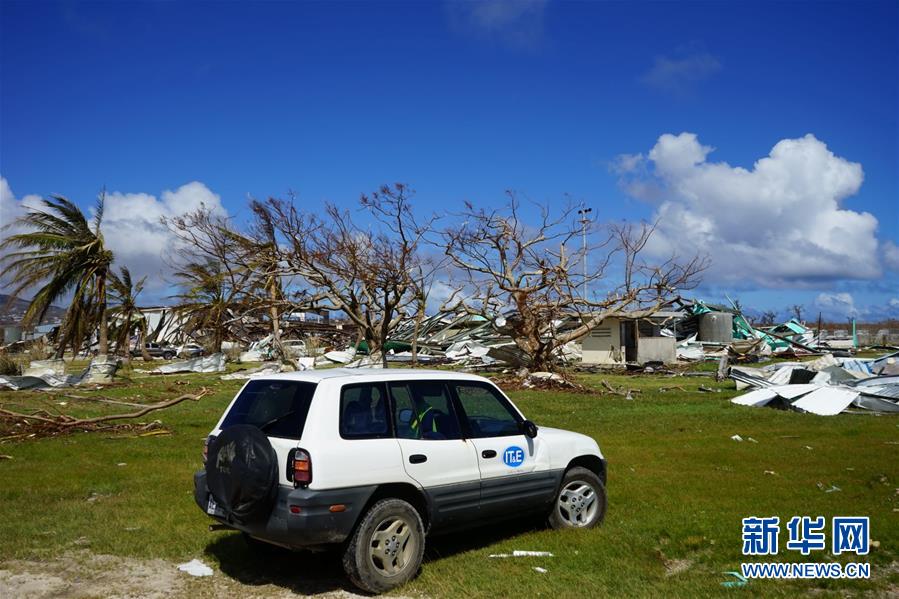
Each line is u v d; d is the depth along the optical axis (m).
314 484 5.37
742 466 10.47
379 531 5.64
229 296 34.66
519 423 6.86
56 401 20.67
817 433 13.75
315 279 30.41
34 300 34.44
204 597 5.50
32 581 5.76
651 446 12.42
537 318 27.27
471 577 5.84
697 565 6.19
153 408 15.23
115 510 8.01
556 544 6.65
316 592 5.64
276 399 6.00
